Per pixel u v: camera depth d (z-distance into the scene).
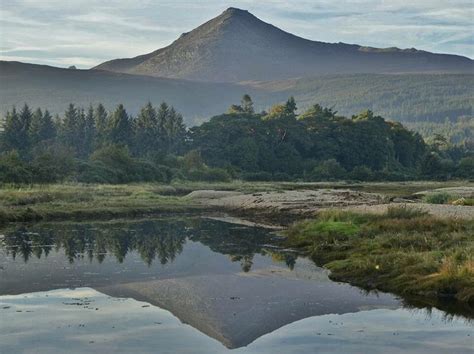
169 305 17.12
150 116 141.75
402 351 12.95
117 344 13.26
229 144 135.38
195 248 29.16
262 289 19.50
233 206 53.50
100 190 61.94
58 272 21.97
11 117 122.75
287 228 37.06
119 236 33.59
